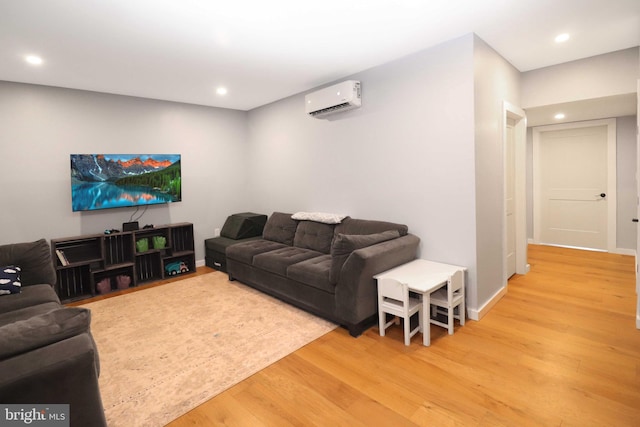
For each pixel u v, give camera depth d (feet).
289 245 14.14
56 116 12.62
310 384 6.88
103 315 10.74
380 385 6.79
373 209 11.99
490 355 7.72
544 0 7.45
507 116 12.13
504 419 5.74
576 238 17.74
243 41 9.09
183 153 15.93
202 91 13.91
